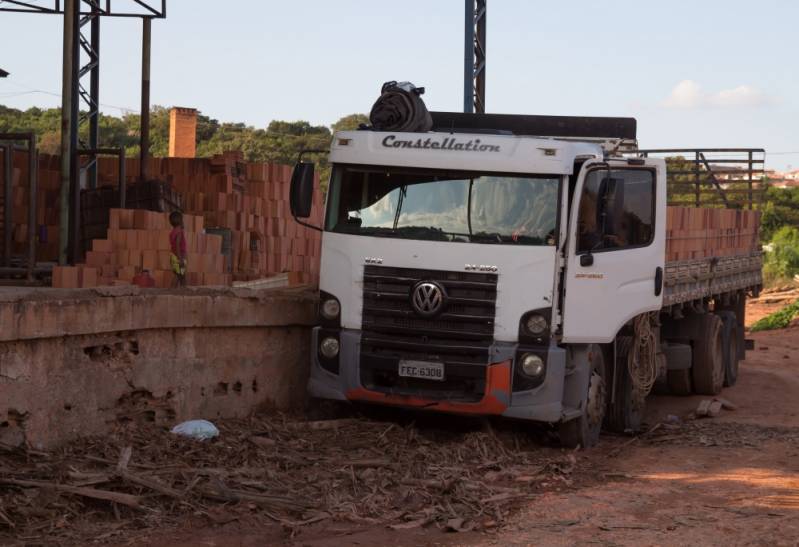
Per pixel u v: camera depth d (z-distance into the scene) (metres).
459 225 10.20
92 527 7.09
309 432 10.40
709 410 14.02
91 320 8.84
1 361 8.04
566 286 10.18
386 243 10.28
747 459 10.68
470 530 7.56
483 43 20.81
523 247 10.02
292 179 10.51
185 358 10.18
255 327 11.06
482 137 10.32
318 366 10.60
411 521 7.73
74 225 16.80
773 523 7.79
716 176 19.41
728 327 16.61
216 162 18.97
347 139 10.54
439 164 10.25
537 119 13.45
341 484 8.53
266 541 7.12
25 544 6.64
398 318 10.28
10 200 16.08
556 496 8.69
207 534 7.16
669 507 8.34
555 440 11.23
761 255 18.86
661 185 11.76
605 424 12.16
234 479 8.27
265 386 11.33
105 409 9.26
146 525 7.22
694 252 14.53
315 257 22.00
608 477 9.59
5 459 8.02
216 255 16.22
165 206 17.83
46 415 8.53
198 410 10.37
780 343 24.97
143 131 18.31
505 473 9.34
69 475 7.68
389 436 10.34
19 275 15.84
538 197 10.12
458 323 10.15
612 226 10.89
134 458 8.60
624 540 7.29
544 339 10.01
